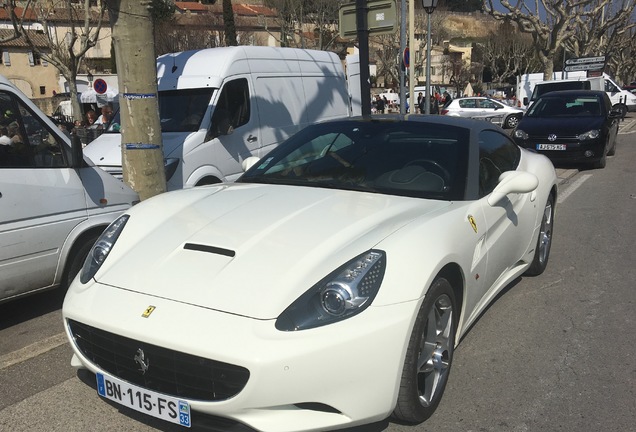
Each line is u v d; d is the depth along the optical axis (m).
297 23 43.97
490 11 28.50
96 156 6.75
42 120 4.14
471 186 3.38
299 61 8.77
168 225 3.00
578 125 11.27
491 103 25.25
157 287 2.53
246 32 46.00
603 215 7.43
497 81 71.75
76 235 4.25
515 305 4.34
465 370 3.35
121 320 2.42
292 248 2.61
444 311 2.87
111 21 5.27
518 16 28.23
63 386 3.19
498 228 3.57
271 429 2.22
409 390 2.53
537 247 4.75
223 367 2.22
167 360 2.33
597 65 27.77
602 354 3.52
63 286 4.34
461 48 82.00
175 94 7.35
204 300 2.40
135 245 2.90
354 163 3.67
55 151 4.23
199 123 6.96
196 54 7.64
